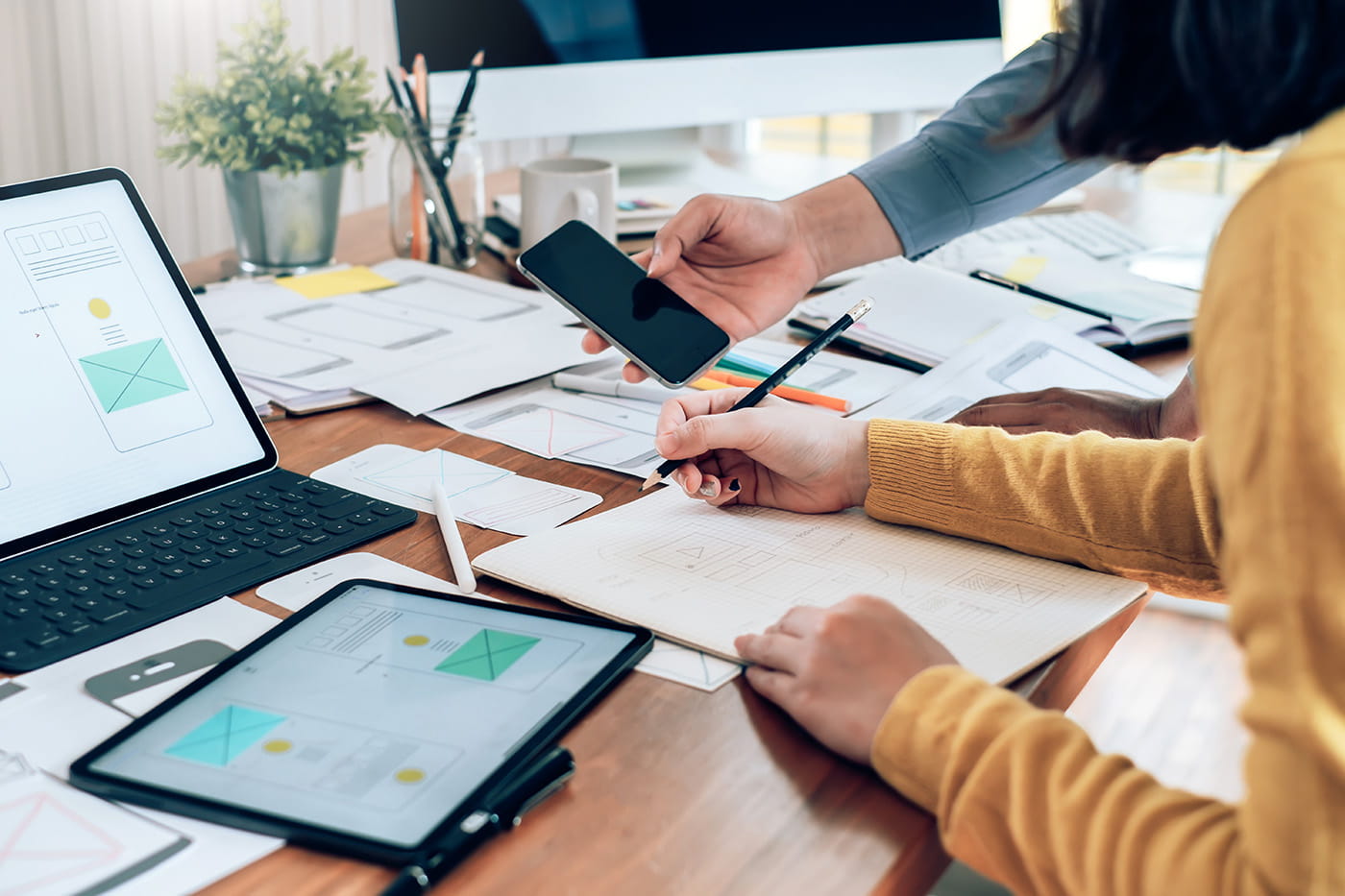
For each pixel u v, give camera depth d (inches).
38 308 27.3
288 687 20.9
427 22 50.3
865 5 57.0
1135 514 25.8
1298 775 15.0
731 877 17.1
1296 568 15.1
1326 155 16.0
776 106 57.1
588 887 16.8
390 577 25.4
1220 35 16.4
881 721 19.3
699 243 38.0
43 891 16.2
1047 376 37.7
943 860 19.0
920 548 27.1
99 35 78.7
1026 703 19.2
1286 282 15.5
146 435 28.2
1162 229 55.6
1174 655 66.0
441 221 50.2
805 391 36.3
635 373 34.3
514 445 33.3
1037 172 41.3
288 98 47.3
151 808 18.0
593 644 22.3
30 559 25.2
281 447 32.9
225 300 43.9
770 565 26.0
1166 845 16.5
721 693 21.6
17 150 79.7
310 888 16.6
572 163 51.4
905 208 40.6
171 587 24.5
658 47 54.5
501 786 18.3
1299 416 15.1
